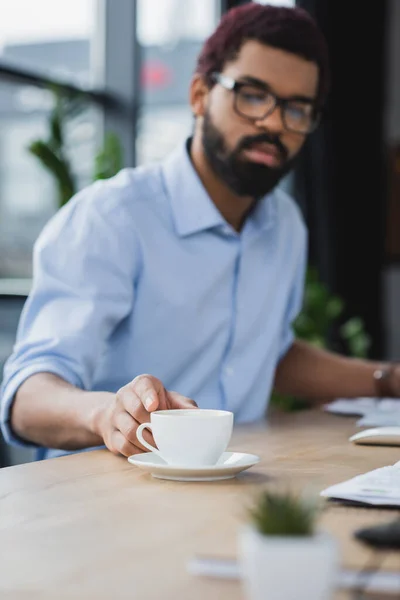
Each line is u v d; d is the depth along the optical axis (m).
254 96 1.80
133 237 1.79
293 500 0.54
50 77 3.71
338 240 4.91
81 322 1.64
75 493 1.00
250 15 1.81
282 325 2.22
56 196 3.49
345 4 4.87
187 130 4.16
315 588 0.50
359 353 4.54
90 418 1.33
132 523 0.86
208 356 1.92
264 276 2.01
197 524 0.85
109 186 1.84
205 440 1.09
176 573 0.69
